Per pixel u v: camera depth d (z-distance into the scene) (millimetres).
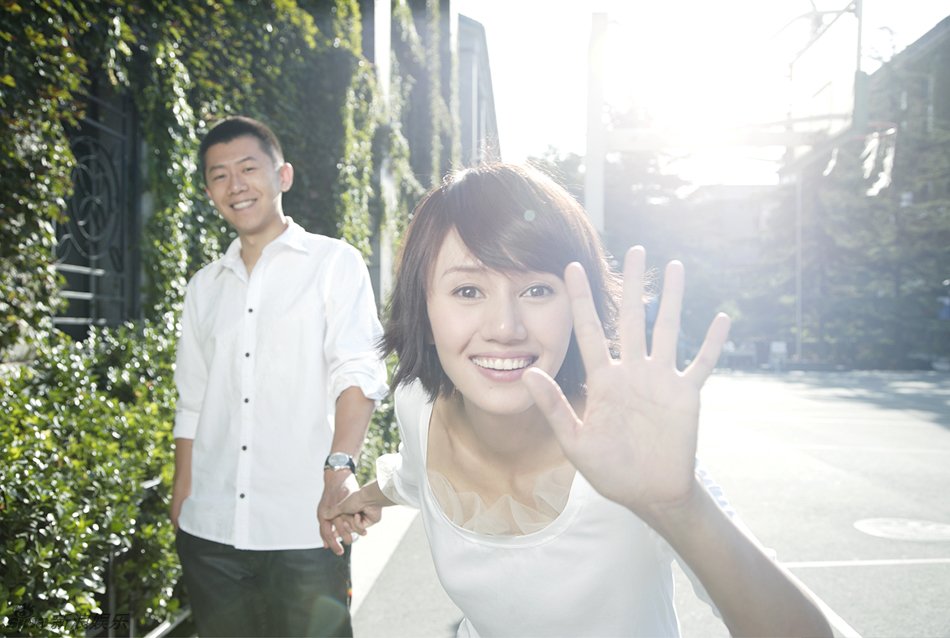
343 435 2385
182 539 2592
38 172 3916
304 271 2625
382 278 8695
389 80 9500
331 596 2543
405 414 1575
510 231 1233
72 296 4637
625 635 1414
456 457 1482
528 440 1404
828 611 4020
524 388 1275
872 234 35906
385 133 8789
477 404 1297
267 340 2574
